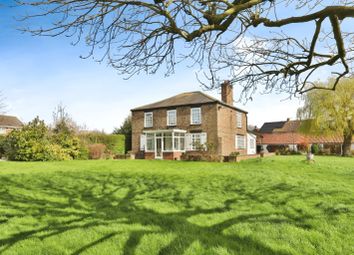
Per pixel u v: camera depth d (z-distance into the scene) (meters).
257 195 7.93
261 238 4.54
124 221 5.46
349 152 34.22
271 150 49.81
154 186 9.69
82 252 4.02
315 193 8.02
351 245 4.29
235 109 32.50
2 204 6.88
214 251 4.00
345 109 32.44
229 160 23.12
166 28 3.33
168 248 4.12
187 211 6.27
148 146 31.12
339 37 3.40
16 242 4.36
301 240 4.46
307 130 35.22
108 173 13.57
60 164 19.41
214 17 3.06
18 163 20.03
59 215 5.91
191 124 29.50
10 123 51.59
